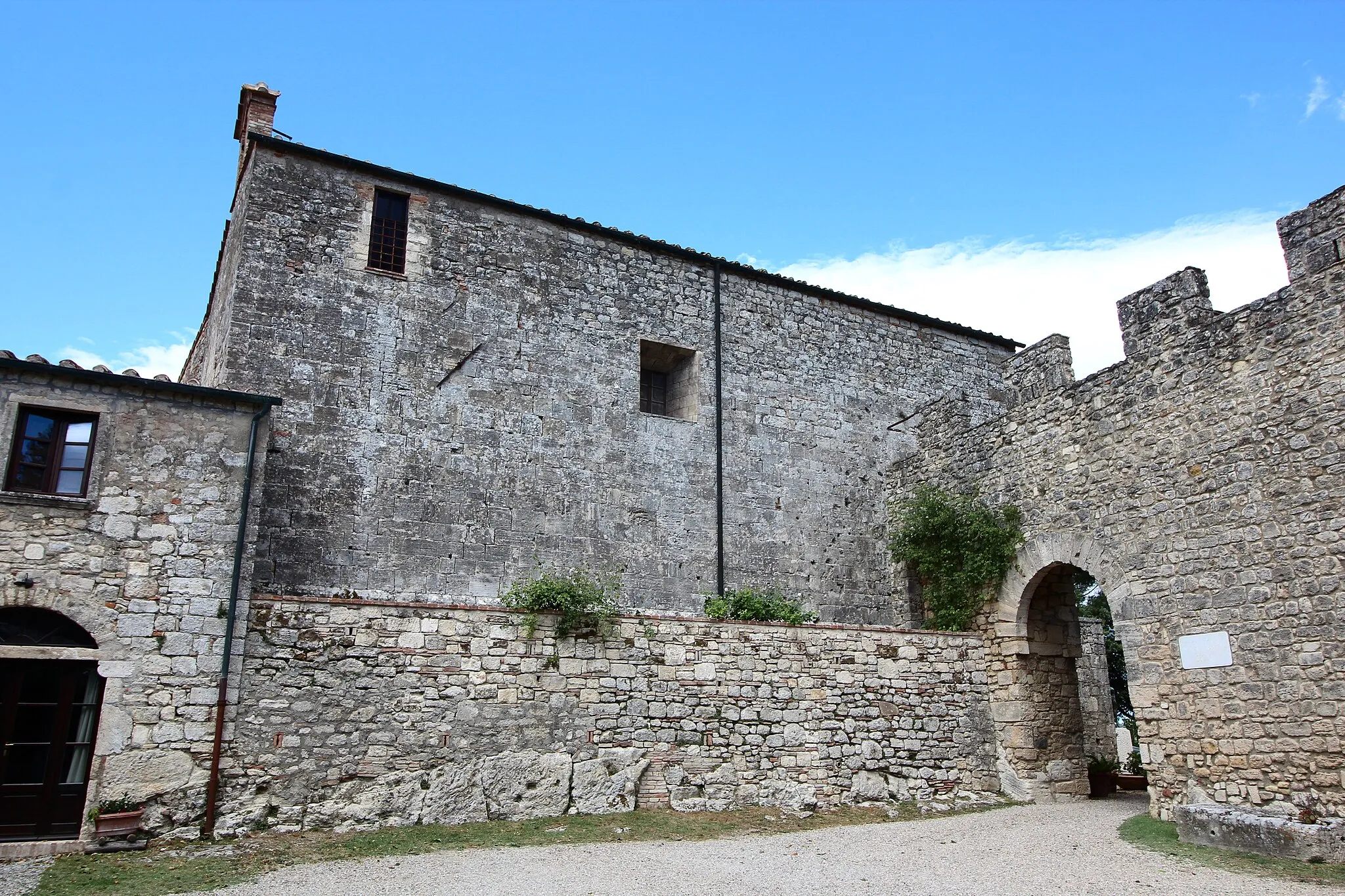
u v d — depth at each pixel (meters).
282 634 12.34
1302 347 12.91
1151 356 14.89
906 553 18.62
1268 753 12.49
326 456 15.52
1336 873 10.24
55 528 11.52
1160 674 13.98
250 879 9.93
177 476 12.26
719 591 18.22
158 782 11.24
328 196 16.80
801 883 10.09
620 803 13.45
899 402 21.61
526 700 13.39
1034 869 10.80
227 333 15.52
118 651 11.44
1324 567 12.25
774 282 20.80
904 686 16.06
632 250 19.38
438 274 17.30
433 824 12.31
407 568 15.62
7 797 10.84
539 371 17.67
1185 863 11.01
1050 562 16.05
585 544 17.20
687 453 18.70
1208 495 13.74
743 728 14.62
